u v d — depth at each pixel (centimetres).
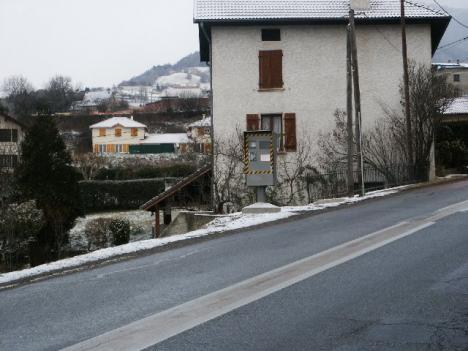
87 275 958
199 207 2945
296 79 2883
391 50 2931
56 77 13038
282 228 1391
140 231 3500
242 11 2872
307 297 709
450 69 7969
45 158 2728
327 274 830
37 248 2616
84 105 13312
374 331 571
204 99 11875
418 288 727
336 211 1705
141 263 1034
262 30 2884
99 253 1175
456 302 662
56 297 798
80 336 600
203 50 3322
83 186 4456
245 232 1373
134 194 4544
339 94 2892
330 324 597
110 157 5794
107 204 4519
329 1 2995
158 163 5519
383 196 2122
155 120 10900
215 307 686
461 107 4519
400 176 2692
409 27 2941
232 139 2830
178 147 8206
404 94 2888
